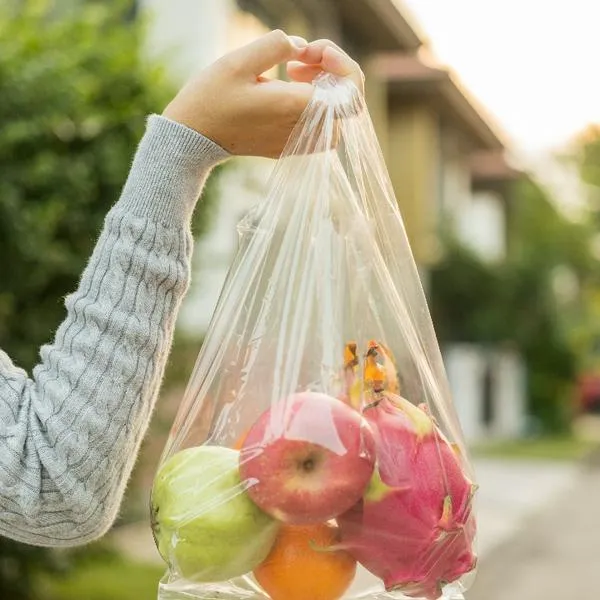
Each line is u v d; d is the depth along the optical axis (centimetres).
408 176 1680
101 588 591
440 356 146
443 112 1861
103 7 561
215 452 125
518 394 2367
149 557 683
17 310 476
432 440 127
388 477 122
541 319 2077
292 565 122
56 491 121
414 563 123
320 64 145
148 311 123
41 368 125
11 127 436
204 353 138
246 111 133
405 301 145
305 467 121
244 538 121
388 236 145
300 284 139
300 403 123
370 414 127
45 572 508
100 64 496
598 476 1481
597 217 2928
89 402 120
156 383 128
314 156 140
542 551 884
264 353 136
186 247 129
